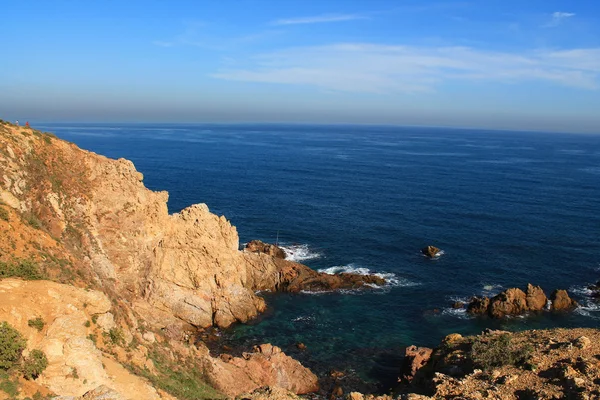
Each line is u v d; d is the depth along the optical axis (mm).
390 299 62125
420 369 39375
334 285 64812
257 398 28766
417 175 165500
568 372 26484
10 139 40094
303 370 43562
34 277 27984
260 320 55844
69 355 24000
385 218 100750
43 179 40750
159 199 53531
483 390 26938
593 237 88688
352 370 45844
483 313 58125
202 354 39531
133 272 49000
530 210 110000
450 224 96688
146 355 32031
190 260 55000
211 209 103062
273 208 106750
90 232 43344
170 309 52156
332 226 93375
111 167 48938
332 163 197750
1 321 22812
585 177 165250
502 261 75938
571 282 68312
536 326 55438
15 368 22031
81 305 28250
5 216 31328
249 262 64062
